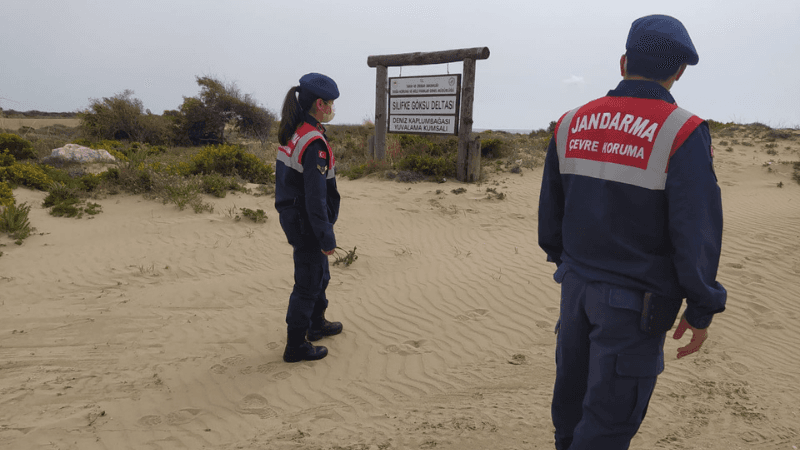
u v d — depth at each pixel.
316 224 3.22
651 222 1.58
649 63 1.63
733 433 2.70
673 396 3.11
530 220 7.99
